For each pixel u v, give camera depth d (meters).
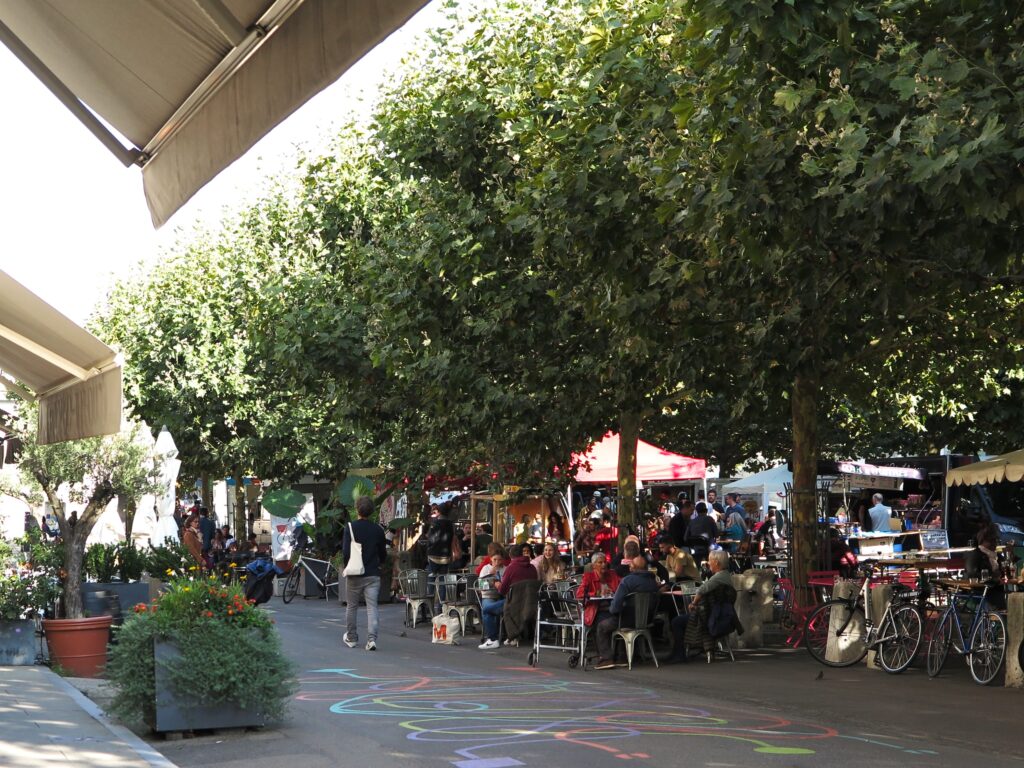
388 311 16.84
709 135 10.32
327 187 22.47
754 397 13.45
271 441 36.03
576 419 16.48
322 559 28.61
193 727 9.21
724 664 14.59
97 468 13.14
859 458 37.19
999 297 16.83
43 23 3.81
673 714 10.54
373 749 8.75
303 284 20.55
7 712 9.34
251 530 47.47
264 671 9.44
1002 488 26.78
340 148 22.94
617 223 11.90
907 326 16.56
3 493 13.44
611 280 12.30
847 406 25.16
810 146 8.87
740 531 26.19
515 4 18.08
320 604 26.73
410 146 17.30
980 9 8.34
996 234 8.66
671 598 15.94
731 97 9.76
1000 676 12.77
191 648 9.21
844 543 18.30
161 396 37.31
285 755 8.52
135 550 14.69
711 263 11.82
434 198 17.16
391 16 2.83
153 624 9.26
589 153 11.88
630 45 11.82
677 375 13.73
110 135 4.25
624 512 19.84
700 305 13.06
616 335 14.17
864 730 9.68
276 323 20.86
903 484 33.44
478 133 16.58
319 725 9.84
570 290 15.02
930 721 10.09
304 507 31.50
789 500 19.19
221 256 37.16
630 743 8.99
